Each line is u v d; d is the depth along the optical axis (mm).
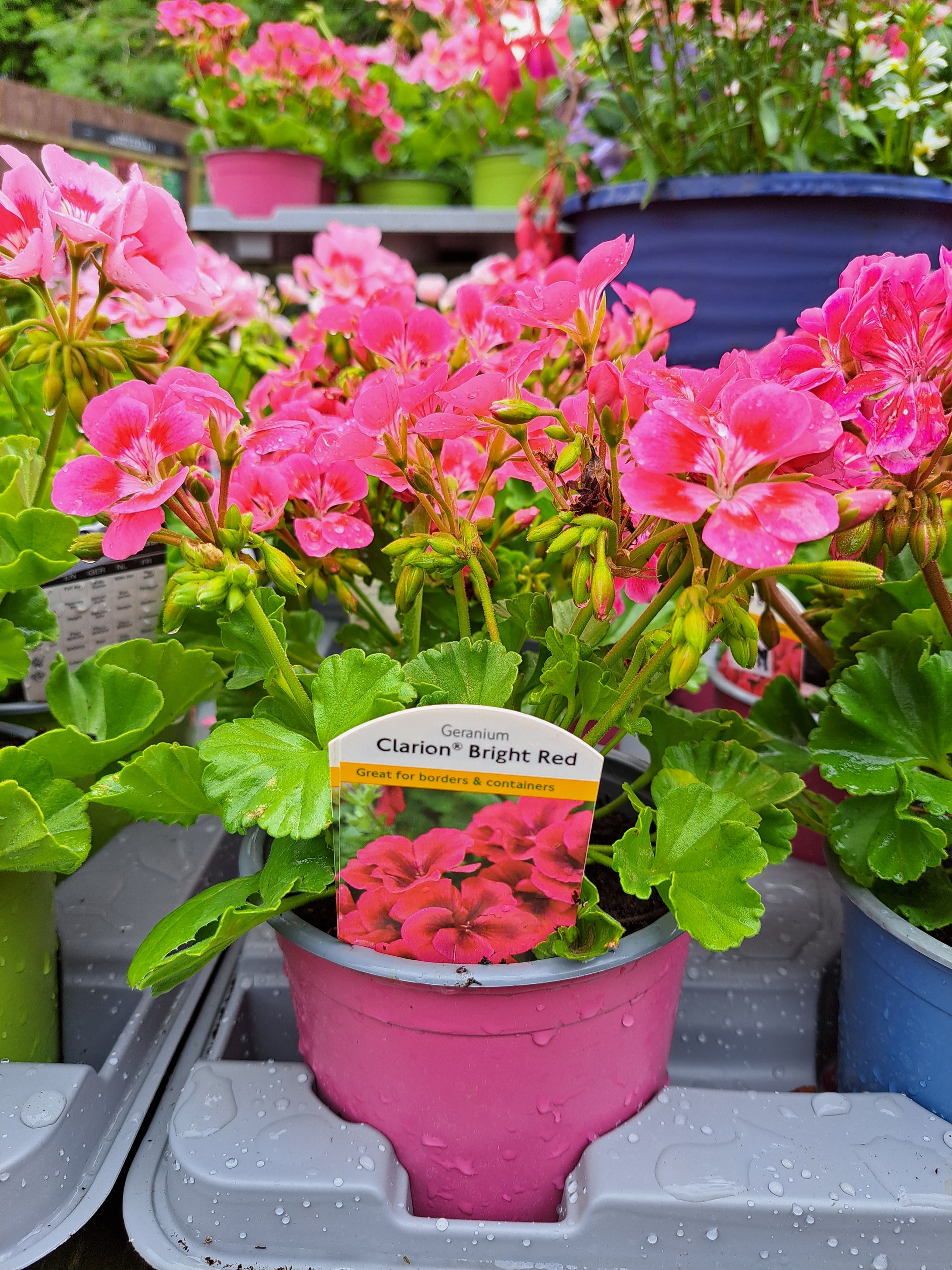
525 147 2838
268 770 759
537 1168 843
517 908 765
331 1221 798
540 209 2312
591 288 782
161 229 914
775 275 1811
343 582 1125
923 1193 800
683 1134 859
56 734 855
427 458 807
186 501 770
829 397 768
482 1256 802
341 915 765
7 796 759
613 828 1001
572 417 778
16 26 4559
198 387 787
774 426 623
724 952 1208
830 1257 797
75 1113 868
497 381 753
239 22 3027
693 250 1848
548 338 768
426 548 825
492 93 2164
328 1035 843
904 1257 796
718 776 900
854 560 814
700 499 618
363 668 816
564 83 2387
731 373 712
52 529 943
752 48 1833
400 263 1288
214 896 820
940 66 1715
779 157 1806
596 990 777
